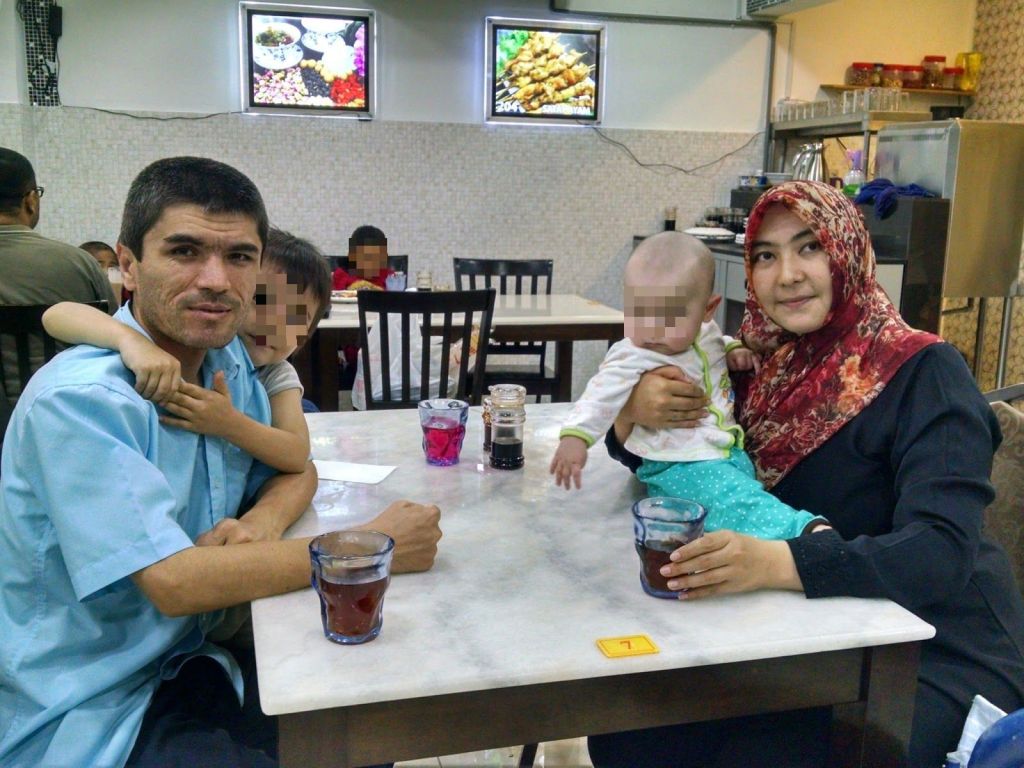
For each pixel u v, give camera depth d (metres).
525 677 0.92
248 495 1.47
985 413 1.26
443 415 1.61
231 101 5.27
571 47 5.54
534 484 1.53
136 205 1.18
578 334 3.68
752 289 1.50
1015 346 5.48
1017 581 1.56
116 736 1.11
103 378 1.12
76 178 5.18
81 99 5.11
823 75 5.93
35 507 1.13
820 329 1.40
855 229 1.36
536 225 5.77
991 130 4.44
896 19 5.93
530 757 1.80
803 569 1.11
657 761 1.44
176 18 5.12
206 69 5.20
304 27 5.20
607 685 0.99
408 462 1.64
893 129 4.85
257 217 1.22
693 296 1.38
